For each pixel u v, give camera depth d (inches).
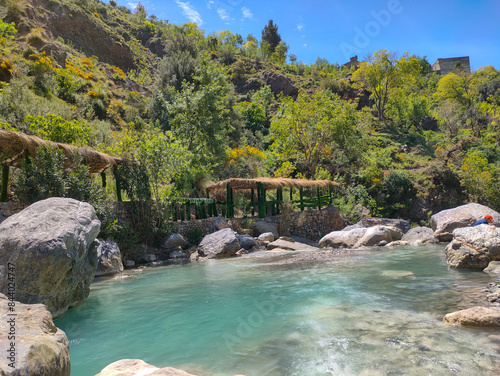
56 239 227.6
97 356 182.2
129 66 2062.0
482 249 347.9
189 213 721.0
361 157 1459.2
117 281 388.8
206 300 288.0
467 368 140.7
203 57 1299.2
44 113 805.9
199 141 1061.1
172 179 732.0
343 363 153.9
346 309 238.1
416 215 1443.2
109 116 1253.7
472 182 1465.3
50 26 1669.5
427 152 1964.8
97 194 485.1
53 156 439.2
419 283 302.8
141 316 250.5
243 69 2721.5
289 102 1353.3
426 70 4352.9
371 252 528.7
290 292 297.4
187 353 181.0
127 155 629.6
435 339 174.2
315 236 898.7
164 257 587.2
